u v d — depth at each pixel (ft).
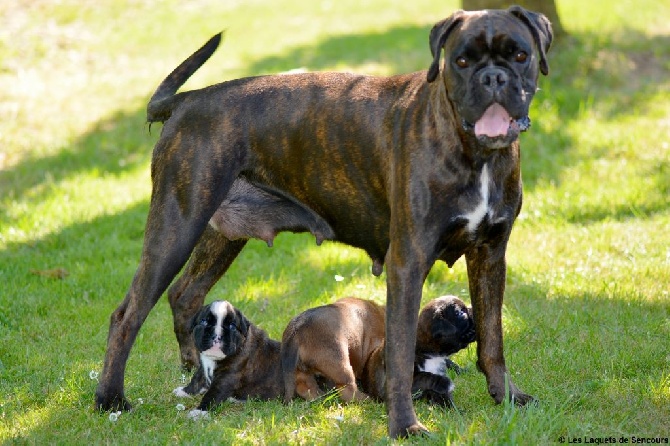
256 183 30.78
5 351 35.32
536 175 54.08
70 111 67.82
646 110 61.62
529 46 25.46
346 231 30.37
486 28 25.13
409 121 27.22
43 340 36.55
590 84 65.31
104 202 53.16
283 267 44.42
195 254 33.40
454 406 28.30
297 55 77.82
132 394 31.24
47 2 94.94
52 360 34.27
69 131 64.18
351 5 99.45
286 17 94.43
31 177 57.26
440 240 26.94
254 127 30.25
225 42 84.43
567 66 66.74
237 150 30.22
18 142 62.23
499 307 29.01
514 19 25.80
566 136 57.77
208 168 29.91
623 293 38.55
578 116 60.75
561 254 44.19
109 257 46.32
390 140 27.91
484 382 31.48
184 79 32.48
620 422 27.35
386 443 25.55
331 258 44.91
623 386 29.76
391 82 29.09
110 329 30.30
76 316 39.01
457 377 32.24
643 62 69.36
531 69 25.73
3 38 82.58
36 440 27.20
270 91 30.42
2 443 27.07
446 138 26.27
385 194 28.58
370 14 94.53
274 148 30.19
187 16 94.68
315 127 29.50
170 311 39.68
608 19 79.05
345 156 29.07
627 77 66.74
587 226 47.75
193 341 29.71
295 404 29.32
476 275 28.91
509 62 25.26
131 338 29.94
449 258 28.22
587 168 54.19
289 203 31.07
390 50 77.25
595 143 56.95
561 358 32.32
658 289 39.11
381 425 27.61
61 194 54.19
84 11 93.71
